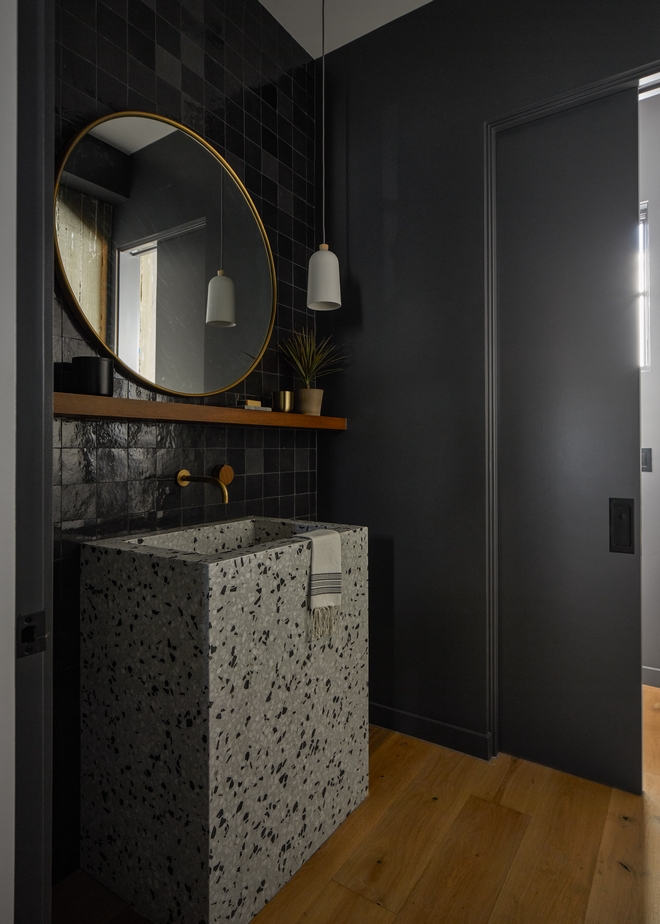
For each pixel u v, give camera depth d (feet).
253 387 6.84
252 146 6.81
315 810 5.00
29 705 2.28
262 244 6.88
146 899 4.28
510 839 5.19
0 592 2.17
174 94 5.69
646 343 8.61
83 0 4.78
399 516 7.30
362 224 7.63
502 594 6.70
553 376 6.35
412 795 5.88
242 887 4.18
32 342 2.30
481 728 6.64
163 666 4.10
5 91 2.19
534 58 6.25
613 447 6.01
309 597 4.81
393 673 7.36
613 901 4.46
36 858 2.30
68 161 4.63
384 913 4.38
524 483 6.55
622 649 5.96
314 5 7.04
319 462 8.11
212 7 6.23
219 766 3.93
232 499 6.48
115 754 4.47
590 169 6.09
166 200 5.54
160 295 5.45
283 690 4.56
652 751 6.74
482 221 6.59
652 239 8.56
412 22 7.14
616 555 6.00
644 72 5.63
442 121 6.90
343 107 7.82
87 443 4.84
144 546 4.58
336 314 7.88
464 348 6.75
